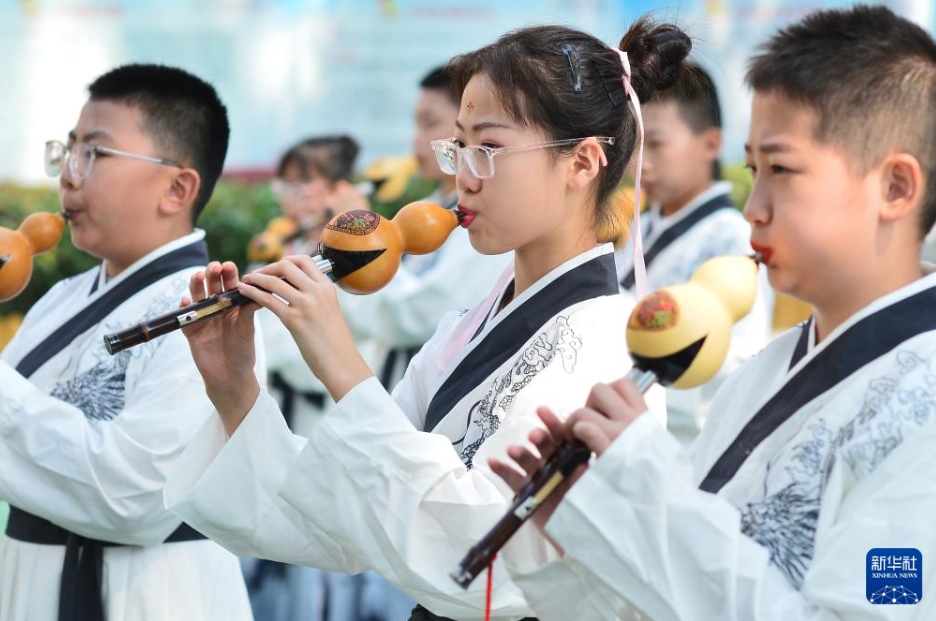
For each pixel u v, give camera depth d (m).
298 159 13.11
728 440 4.66
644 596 3.93
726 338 4.05
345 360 4.69
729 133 18.67
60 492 6.36
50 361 6.92
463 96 5.18
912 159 4.11
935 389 4.03
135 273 6.98
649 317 4.01
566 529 3.96
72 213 6.98
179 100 7.13
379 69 22.02
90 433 6.36
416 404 5.72
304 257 4.76
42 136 21.89
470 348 5.36
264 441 5.11
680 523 3.91
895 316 4.20
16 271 6.59
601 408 4.00
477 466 4.85
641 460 3.90
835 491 4.05
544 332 5.17
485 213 5.09
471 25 21.84
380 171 13.96
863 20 4.19
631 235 5.98
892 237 4.20
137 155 6.96
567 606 4.31
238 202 18.23
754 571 3.88
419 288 11.05
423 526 4.67
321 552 5.22
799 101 4.11
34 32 22.08
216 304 4.76
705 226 10.23
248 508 5.12
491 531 3.96
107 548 6.64
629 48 5.51
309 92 22.11
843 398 4.20
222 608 6.85
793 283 4.23
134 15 22.22
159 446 6.40
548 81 5.04
